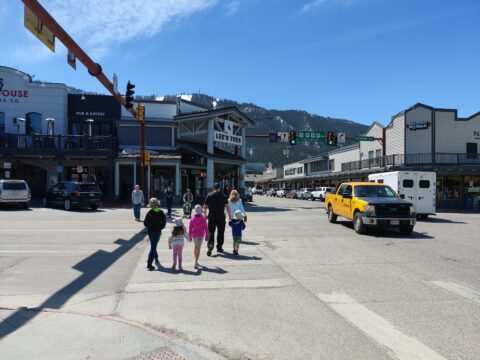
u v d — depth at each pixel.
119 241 13.19
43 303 6.55
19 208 27.08
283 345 4.93
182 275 8.59
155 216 9.20
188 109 41.91
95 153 32.12
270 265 9.64
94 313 6.04
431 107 41.16
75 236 14.23
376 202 15.16
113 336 4.98
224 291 7.34
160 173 37.94
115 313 6.10
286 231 16.38
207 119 37.22
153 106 40.25
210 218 10.98
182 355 4.51
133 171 37.28
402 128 42.28
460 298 6.92
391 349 4.82
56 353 4.47
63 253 11.02
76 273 8.70
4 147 31.09
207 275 8.59
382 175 25.16
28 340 4.83
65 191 26.33
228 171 45.19
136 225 17.66
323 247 12.37
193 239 9.34
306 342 5.02
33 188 36.03
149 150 38.47
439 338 5.15
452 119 41.38
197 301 6.72
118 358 4.38
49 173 36.38
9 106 36.06
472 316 5.99
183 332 5.34
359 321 5.77
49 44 11.13
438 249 12.04
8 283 7.81
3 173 34.69
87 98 38.50
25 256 10.54
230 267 9.41
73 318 5.62
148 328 5.33
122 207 29.09
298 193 62.19
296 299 6.85
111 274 8.64
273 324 5.65
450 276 8.55
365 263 9.91
